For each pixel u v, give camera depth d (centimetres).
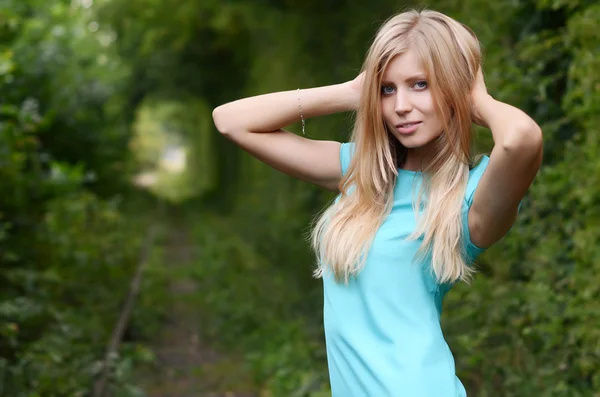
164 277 1091
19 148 718
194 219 1922
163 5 1636
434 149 194
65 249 838
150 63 2167
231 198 2252
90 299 818
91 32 1477
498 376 454
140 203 2088
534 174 169
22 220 719
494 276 481
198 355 741
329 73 985
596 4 389
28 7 1091
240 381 652
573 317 405
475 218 181
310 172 212
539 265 442
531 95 466
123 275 981
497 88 471
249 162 1902
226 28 1650
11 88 833
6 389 489
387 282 186
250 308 844
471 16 497
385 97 191
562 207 416
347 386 189
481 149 447
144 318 826
